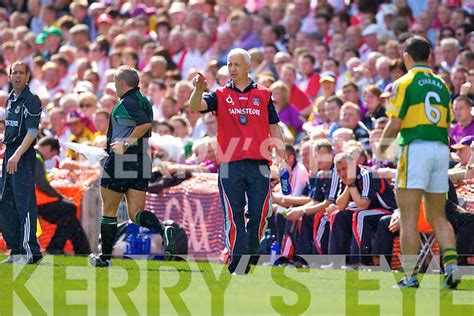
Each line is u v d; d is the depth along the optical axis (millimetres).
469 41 42812
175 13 54844
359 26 46906
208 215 34156
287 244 32500
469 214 28578
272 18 51312
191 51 50625
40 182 34812
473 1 48500
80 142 41156
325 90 40969
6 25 63000
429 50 23625
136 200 27766
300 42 47781
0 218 29375
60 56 51688
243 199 26312
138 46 53500
